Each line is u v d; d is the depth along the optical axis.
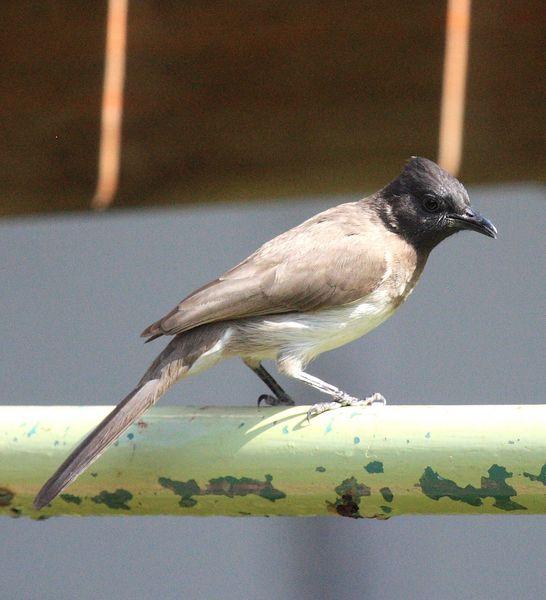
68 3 10.68
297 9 10.40
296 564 15.12
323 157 10.74
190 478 6.77
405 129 10.49
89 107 10.87
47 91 10.89
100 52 10.77
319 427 6.61
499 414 6.34
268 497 6.70
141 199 11.06
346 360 15.12
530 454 6.20
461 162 10.34
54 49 10.80
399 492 6.46
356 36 10.39
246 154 10.85
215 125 10.86
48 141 10.96
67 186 11.02
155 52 10.79
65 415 7.05
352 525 15.18
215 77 10.75
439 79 10.31
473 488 6.33
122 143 10.95
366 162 10.70
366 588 15.00
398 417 6.50
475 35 10.07
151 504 6.92
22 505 7.08
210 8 10.59
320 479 6.58
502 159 10.34
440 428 6.37
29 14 10.79
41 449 6.95
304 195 11.02
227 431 6.77
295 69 10.59
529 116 10.16
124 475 6.85
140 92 10.86
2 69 10.91
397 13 10.21
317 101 10.64
